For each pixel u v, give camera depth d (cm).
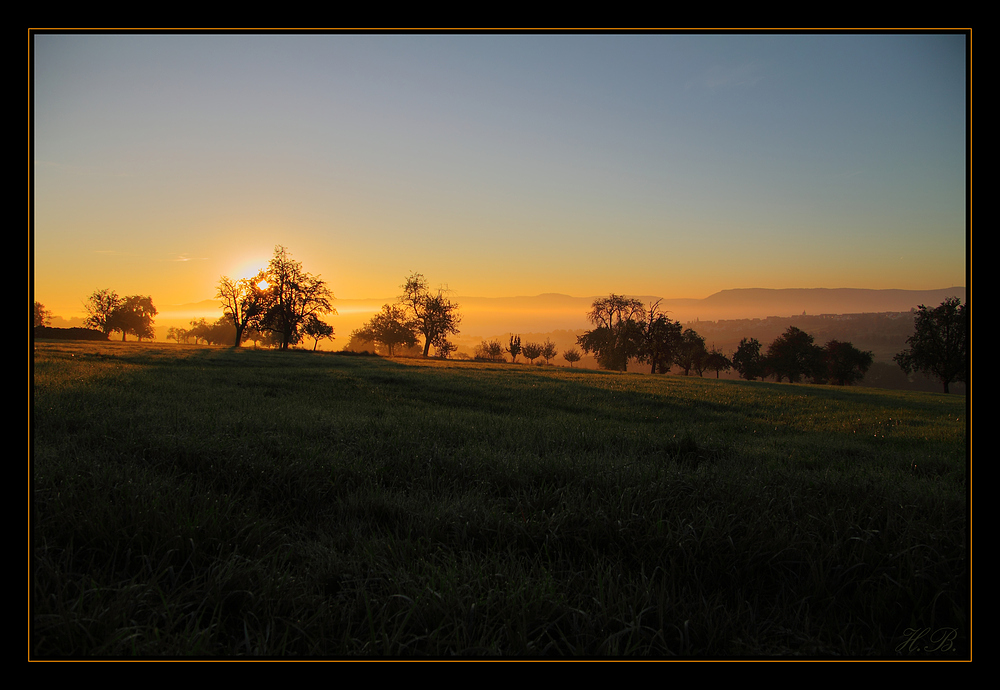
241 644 284
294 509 483
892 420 1814
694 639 305
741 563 379
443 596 319
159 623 304
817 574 362
